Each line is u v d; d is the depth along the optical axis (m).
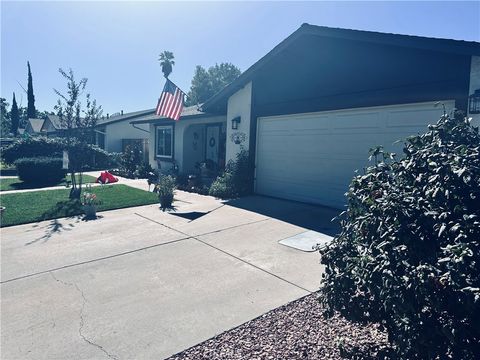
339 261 2.75
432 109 6.71
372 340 2.99
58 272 4.76
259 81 10.64
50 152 21.28
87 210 8.21
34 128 44.12
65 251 5.63
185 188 12.63
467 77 6.09
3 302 3.90
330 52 8.48
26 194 11.52
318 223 7.26
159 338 3.16
